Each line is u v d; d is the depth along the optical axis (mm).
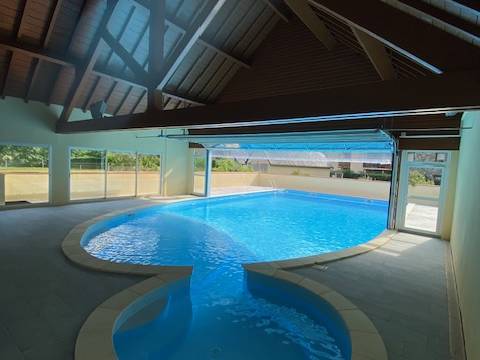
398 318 3654
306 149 11961
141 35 8242
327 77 8547
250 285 4992
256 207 13477
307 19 7105
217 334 3918
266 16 9391
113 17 7516
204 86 10906
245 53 10250
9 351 2799
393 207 8227
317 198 16406
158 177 13164
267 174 20031
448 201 7355
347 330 3367
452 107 2412
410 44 2418
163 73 5277
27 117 9078
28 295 3871
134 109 11008
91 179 11102
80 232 6738
